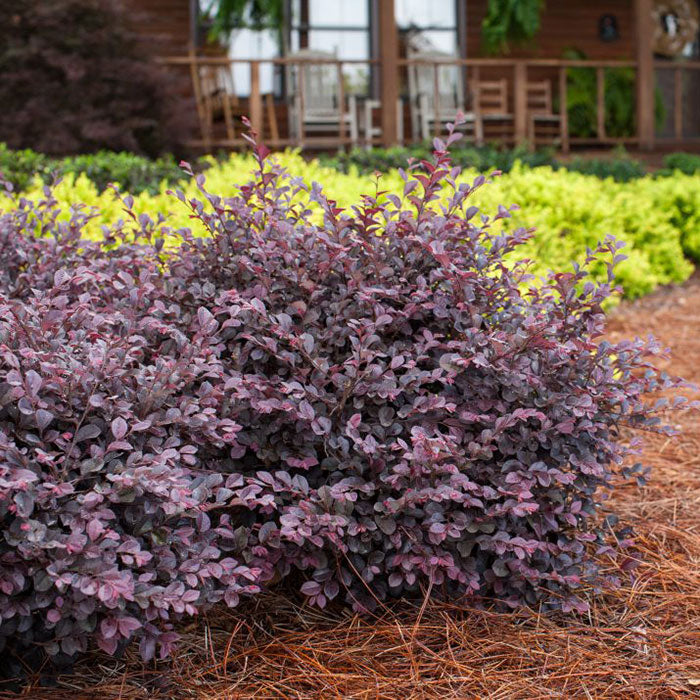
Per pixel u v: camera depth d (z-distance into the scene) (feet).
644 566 9.26
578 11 44.60
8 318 7.25
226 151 35.53
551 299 9.20
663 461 12.58
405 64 35.63
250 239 9.00
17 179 22.18
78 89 29.86
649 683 7.32
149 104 31.09
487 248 9.49
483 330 8.69
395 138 35.53
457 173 8.54
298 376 8.02
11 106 30.01
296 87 41.37
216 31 38.88
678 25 45.73
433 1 43.70
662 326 21.40
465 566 7.86
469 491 7.89
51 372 6.72
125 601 6.40
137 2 41.16
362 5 43.16
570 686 7.28
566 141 38.11
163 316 8.79
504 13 38.96
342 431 7.84
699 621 8.25
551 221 21.31
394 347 8.27
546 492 8.14
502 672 7.43
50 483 6.22
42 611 6.52
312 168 19.19
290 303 8.52
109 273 9.62
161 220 10.41
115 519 6.83
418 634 7.88
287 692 7.15
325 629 8.02
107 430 6.89
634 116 41.65
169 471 6.41
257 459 8.20
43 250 10.09
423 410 7.66
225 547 7.44
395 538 7.55
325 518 7.23
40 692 6.94
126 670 7.36
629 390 8.55
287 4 42.42
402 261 8.64
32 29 30.01
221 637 7.89
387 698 7.07
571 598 8.09
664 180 29.73
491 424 7.91
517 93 37.35
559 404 8.00
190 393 7.87
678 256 26.71
